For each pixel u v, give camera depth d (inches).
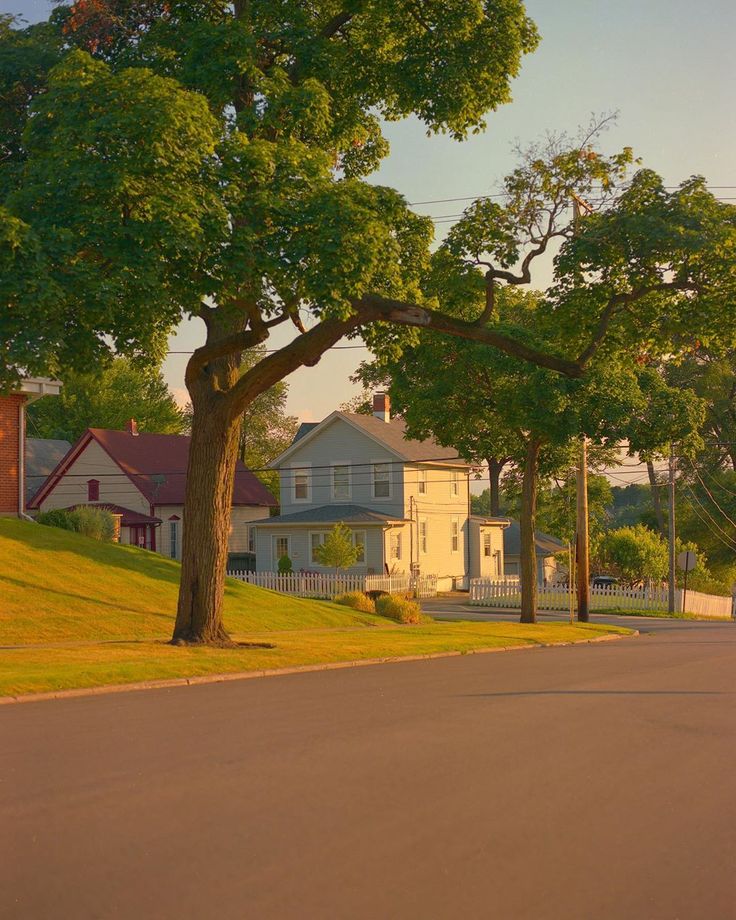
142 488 2301.9
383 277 747.4
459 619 1718.8
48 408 3390.7
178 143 662.5
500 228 882.8
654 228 813.9
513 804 319.3
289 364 800.3
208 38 763.4
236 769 360.5
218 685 643.5
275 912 216.1
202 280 674.2
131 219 657.0
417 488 2437.3
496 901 227.1
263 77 762.2
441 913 218.4
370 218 693.3
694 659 893.8
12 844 263.1
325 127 799.7
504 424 1427.2
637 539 2684.5
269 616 1195.3
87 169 642.8
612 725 485.7
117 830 277.6
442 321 845.8
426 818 297.7
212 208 656.4
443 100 887.1
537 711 526.9
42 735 430.6
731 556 3243.1
